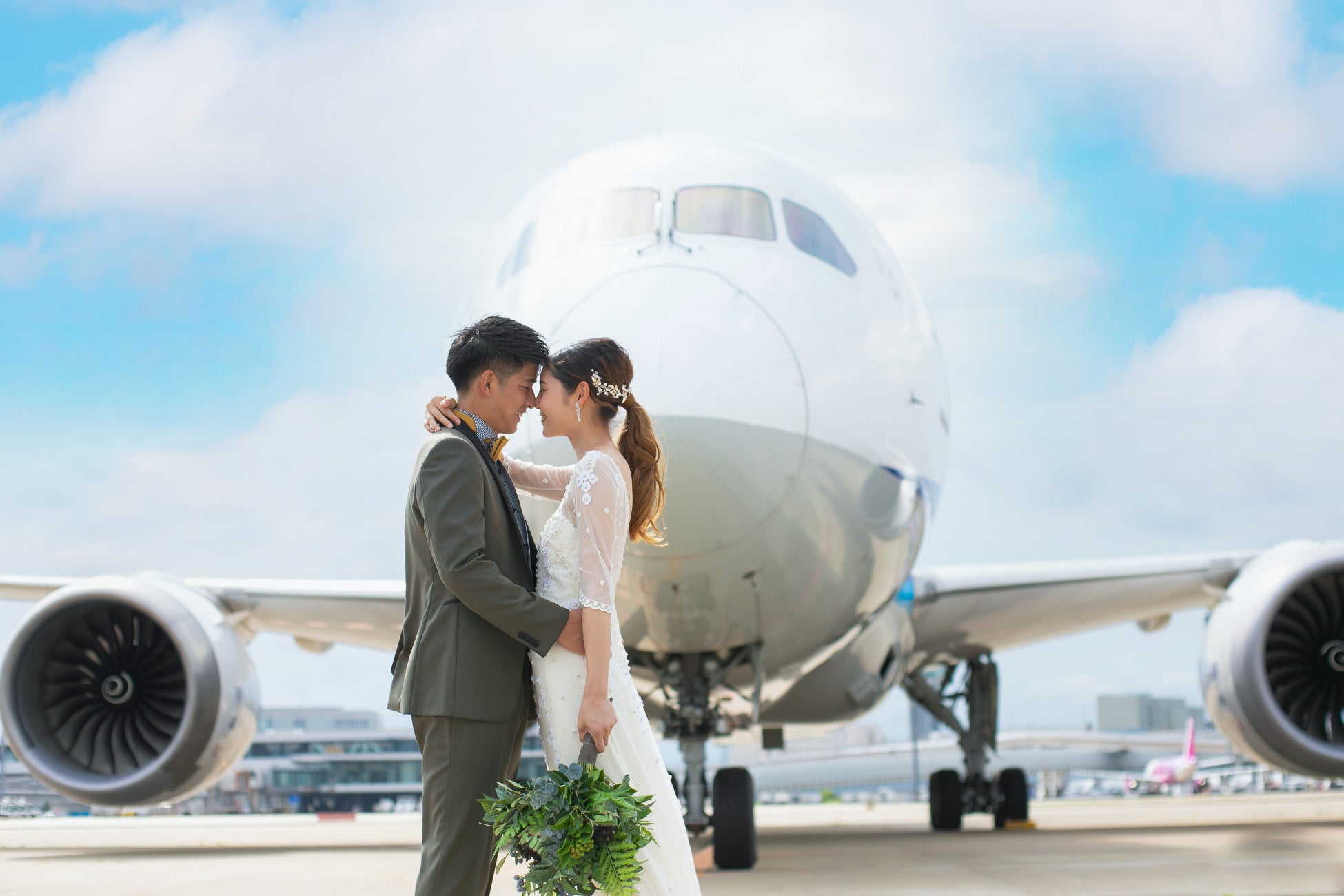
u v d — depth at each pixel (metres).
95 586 8.34
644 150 7.52
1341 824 12.48
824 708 10.09
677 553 6.14
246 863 9.05
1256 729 8.12
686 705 7.35
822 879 6.65
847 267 7.13
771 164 7.54
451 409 3.12
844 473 6.40
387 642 10.13
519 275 6.99
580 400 3.18
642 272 6.43
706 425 5.86
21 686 8.23
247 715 8.39
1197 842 9.59
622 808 2.69
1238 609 8.34
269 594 9.34
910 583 9.81
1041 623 10.59
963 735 12.35
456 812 2.94
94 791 8.05
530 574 3.11
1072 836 10.72
